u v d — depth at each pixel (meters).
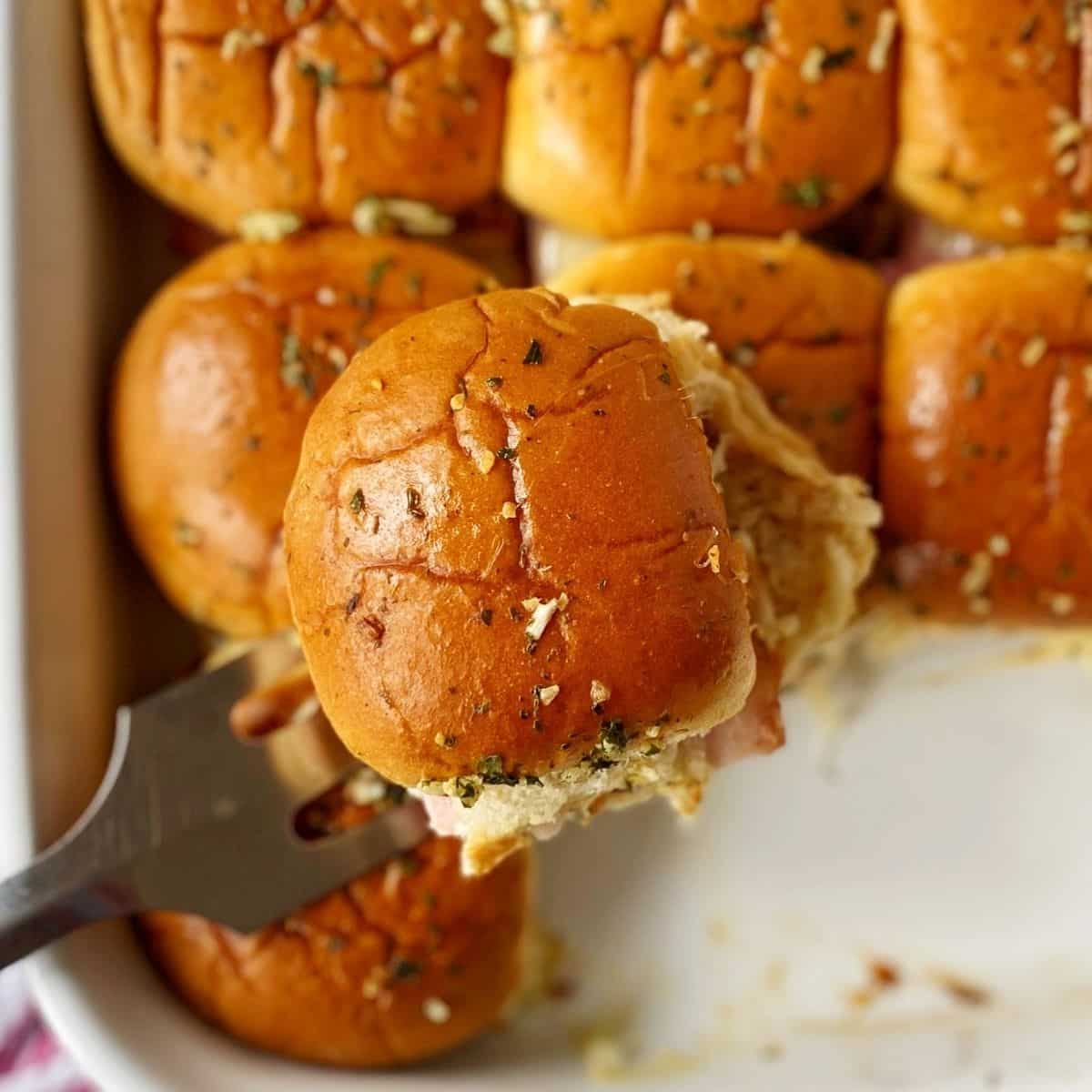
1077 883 0.31
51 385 0.26
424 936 0.26
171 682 0.29
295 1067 0.27
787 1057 0.29
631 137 0.27
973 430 0.27
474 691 0.20
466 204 0.28
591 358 0.20
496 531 0.20
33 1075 0.29
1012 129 0.27
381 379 0.21
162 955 0.26
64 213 0.27
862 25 0.27
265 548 0.26
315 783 0.26
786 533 0.24
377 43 0.27
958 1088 0.28
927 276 0.28
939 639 0.31
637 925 0.30
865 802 0.31
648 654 0.20
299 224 0.27
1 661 0.25
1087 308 0.27
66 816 0.25
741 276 0.27
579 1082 0.29
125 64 0.27
